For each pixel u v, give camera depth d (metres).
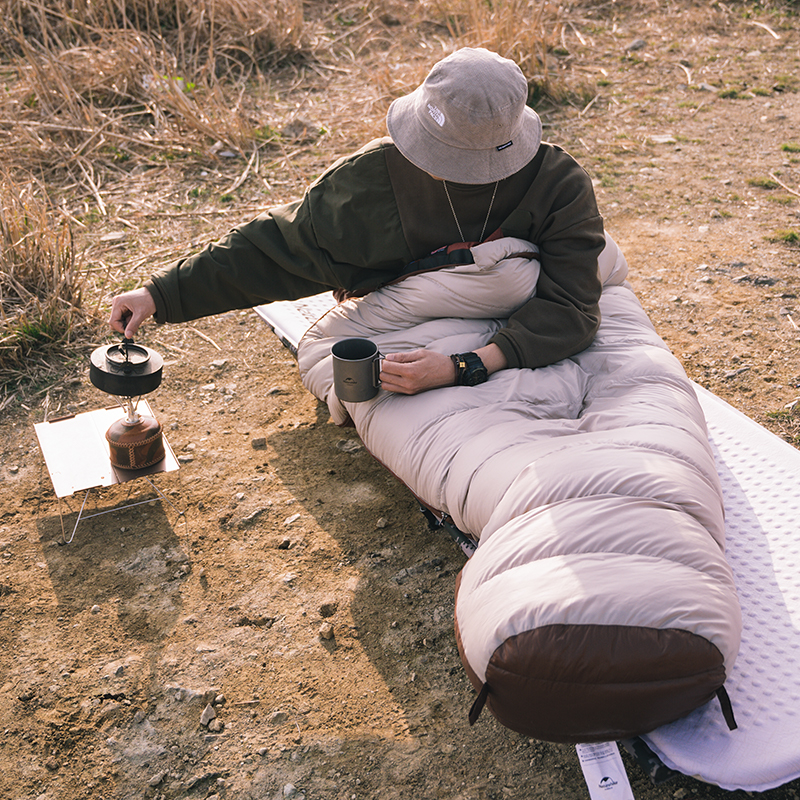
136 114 5.45
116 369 2.35
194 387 3.31
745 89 5.95
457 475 2.15
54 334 3.44
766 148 5.14
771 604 2.11
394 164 2.45
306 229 2.51
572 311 2.45
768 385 3.21
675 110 5.69
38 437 2.70
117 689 2.16
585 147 5.21
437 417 2.30
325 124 5.48
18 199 3.86
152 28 6.38
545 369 2.47
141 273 3.94
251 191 4.71
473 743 2.04
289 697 2.15
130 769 1.99
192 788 1.95
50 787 1.95
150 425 2.59
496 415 2.28
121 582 2.46
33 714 2.10
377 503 2.77
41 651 2.25
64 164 4.85
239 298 2.63
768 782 1.71
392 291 2.61
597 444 2.04
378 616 2.37
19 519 2.67
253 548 2.59
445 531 2.64
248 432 3.09
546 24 6.82
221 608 2.39
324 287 2.66
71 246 3.60
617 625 1.61
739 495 2.49
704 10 7.26
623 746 1.96
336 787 1.95
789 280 3.86
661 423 2.20
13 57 6.12
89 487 2.52
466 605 1.81
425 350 2.38
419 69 5.82
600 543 1.75
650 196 4.64
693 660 1.61
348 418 2.69
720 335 3.51
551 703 1.65
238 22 6.32
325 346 2.70
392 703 2.14
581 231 2.47
